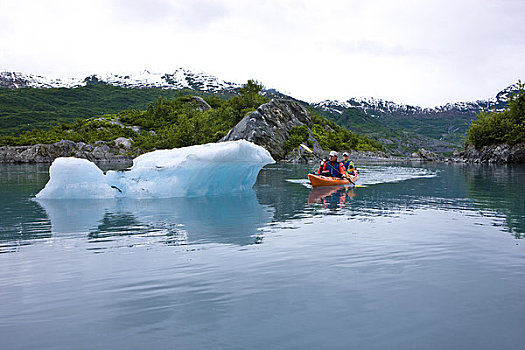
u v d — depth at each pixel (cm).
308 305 280
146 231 550
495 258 403
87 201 891
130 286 323
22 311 274
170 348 220
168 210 750
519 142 3177
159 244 471
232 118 5900
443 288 314
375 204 834
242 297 296
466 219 643
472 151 3616
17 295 306
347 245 462
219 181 1047
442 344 223
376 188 1187
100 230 561
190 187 1000
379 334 236
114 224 606
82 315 267
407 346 221
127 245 467
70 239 504
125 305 283
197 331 241
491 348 218
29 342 229
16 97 16675
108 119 7119
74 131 6353
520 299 290
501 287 315
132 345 224
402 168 2458
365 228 566
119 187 988
